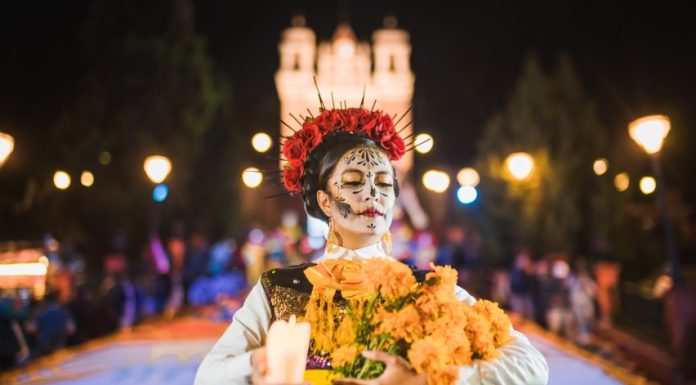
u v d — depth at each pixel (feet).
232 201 70.69
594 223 50.14
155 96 59.62
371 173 8.02
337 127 8.39
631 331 36.50
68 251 40.01
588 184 51.55
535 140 52.37
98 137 56.24
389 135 8.48
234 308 41.27
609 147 52.85
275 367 5.61
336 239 8.02
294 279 7.68
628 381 23.15
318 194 8.21
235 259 56.34
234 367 6.68
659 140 26.63
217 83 72.38
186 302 49.85
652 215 49.75
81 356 27.73
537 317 40.68
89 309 33.91
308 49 136.77
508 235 53.93
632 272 49.14
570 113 53.01
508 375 6.88
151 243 46.78
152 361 26.71
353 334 7.05
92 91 57.82
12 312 24.31
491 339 7.10
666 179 52.95
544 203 51.42
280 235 62.08
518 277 42.37
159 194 49.08
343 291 7.48
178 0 62.54
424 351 6.27
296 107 132.57
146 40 60.29
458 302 6.89
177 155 59.88
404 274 6.68
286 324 5.74
